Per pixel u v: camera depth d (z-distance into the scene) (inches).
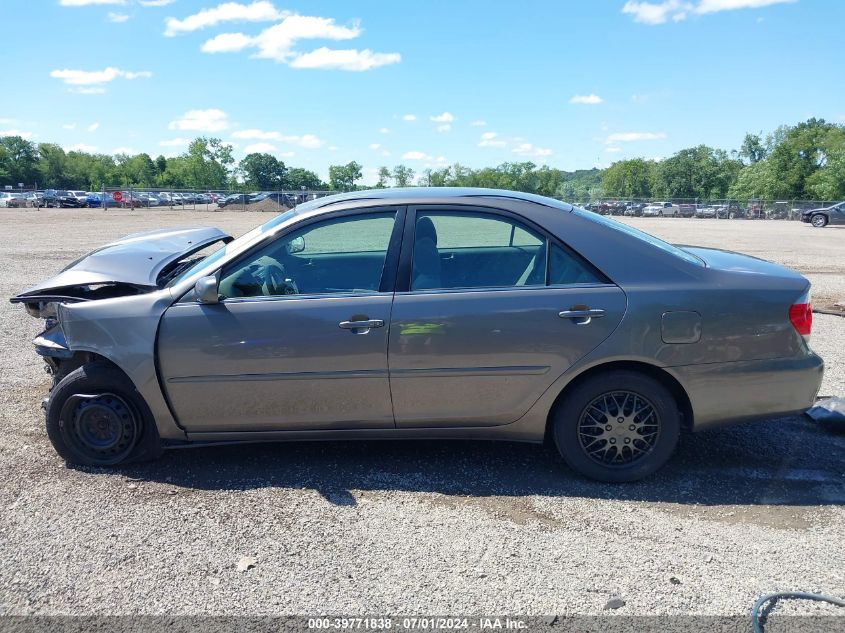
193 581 114.1
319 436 151.7
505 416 147.1
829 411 181.8
